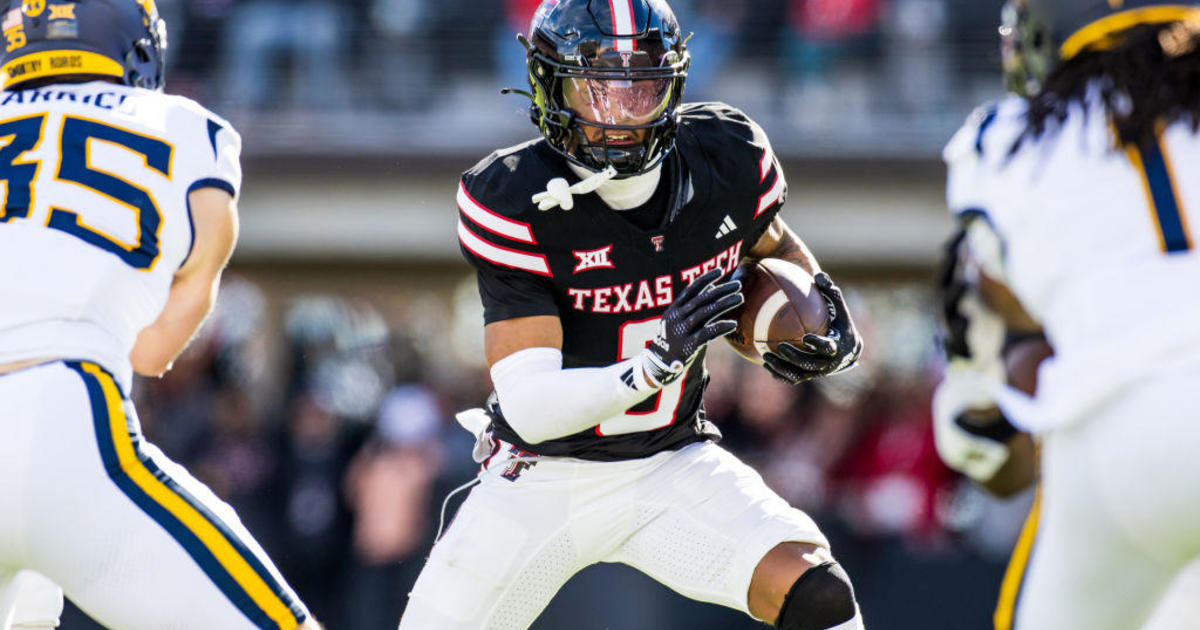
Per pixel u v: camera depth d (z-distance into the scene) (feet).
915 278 100.68
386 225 99.66
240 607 30.12
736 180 35.32
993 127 27.22
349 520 77.77
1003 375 27.07
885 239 98.68
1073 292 25.70
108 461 29.50
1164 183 25.27
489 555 36.68
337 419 80.12
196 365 87.76
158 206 31.42
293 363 88.53
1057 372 25.79
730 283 32.12
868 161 97.45
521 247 34.27
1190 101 25.50
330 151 98.43
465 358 103.14
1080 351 25.35
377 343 89.71
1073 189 25.80
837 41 100.32
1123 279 25.16
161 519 29.73
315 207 99.35
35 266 30.27
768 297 35.63
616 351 35.76
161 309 31.89
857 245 98.78
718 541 35.55
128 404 30.53
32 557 29.55
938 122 98.89
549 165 34.60
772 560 34.73
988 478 28.22
